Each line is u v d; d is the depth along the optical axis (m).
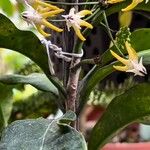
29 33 0.41
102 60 0.44
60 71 0.58
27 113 0.79
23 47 0.43
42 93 0.78
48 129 0.37
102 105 0.81
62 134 0.35
